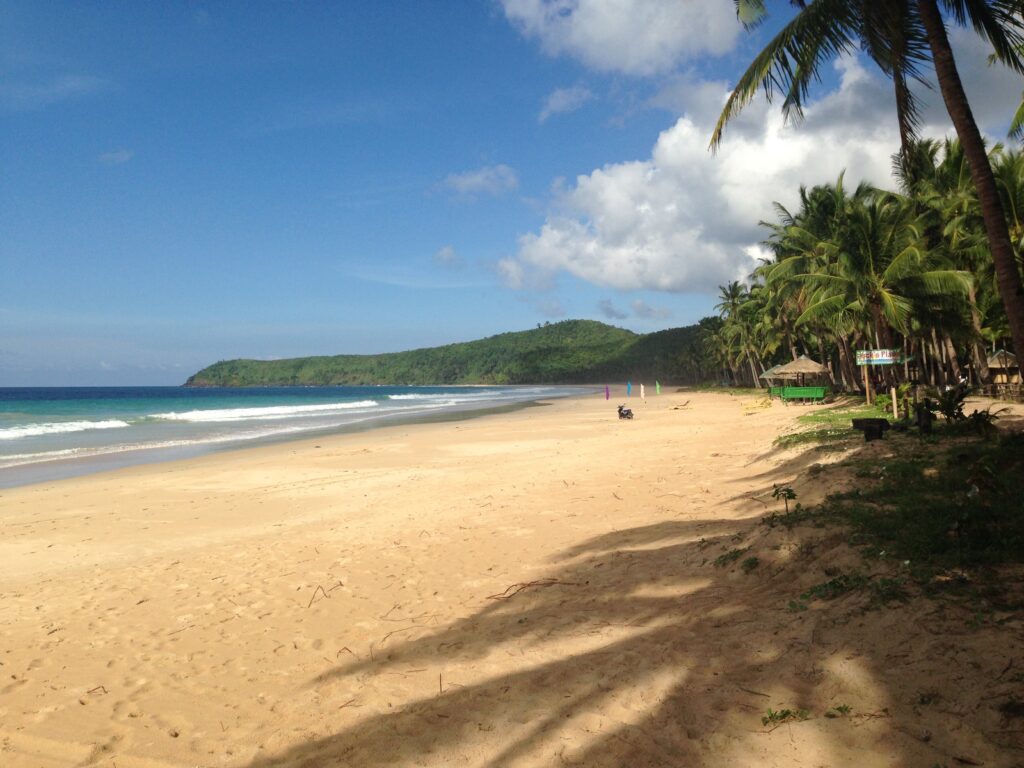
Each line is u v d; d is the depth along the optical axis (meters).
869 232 24.23
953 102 7.19
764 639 4.30
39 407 66.50
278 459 20.31
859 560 5.02
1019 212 22.11
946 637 3.61
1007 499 5.66
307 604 6.77
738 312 65.81
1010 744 2.76
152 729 4.32
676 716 3.63
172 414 49.38
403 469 17.00
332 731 4.08
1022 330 6.76
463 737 3.80
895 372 27.22
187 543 10.10
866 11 8.35
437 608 6.38
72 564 9.14
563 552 7.90
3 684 5.17
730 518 8.37
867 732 3.08
